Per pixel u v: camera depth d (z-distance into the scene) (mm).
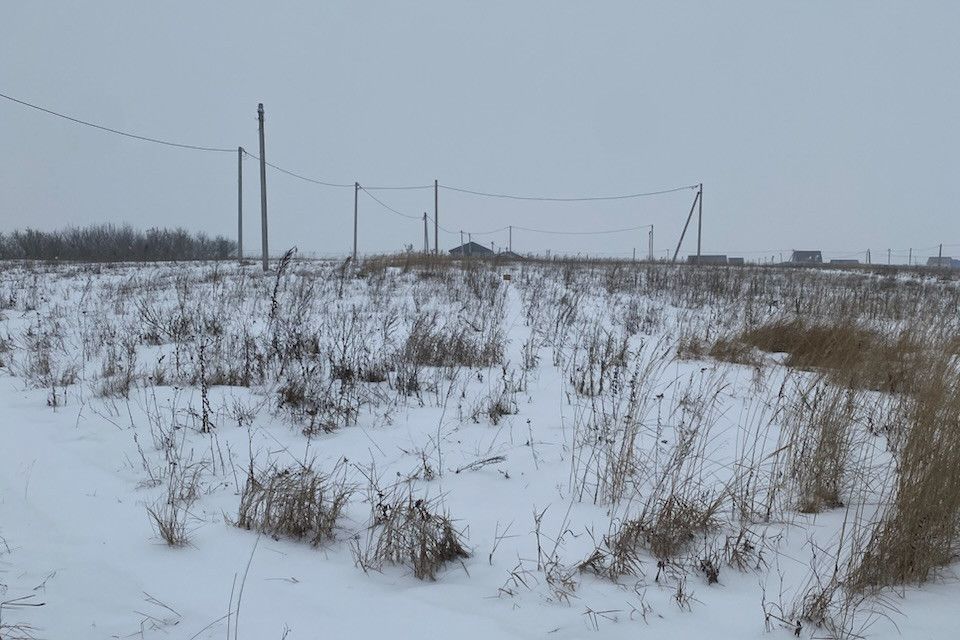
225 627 2826
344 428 5664
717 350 8141
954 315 6785
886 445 4676
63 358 8586
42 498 4273
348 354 7793
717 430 5426
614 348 8016
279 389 6414
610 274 19781
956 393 3840
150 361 8094
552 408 6156
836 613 2934
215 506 4152
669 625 2867
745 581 3258
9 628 2732
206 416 5633
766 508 3979
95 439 5426
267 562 3459
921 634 2771
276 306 8781
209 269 21281
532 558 3488
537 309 12453
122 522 3922
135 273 19453
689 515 3666
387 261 21250
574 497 4230
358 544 3617
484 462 4672
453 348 8109
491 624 2863
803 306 10445
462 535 3736
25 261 27969
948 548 3354
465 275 18094
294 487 3932
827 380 5055
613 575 3262
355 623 2867
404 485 4418
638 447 4836
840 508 4051
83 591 3109
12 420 5938
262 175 21938
